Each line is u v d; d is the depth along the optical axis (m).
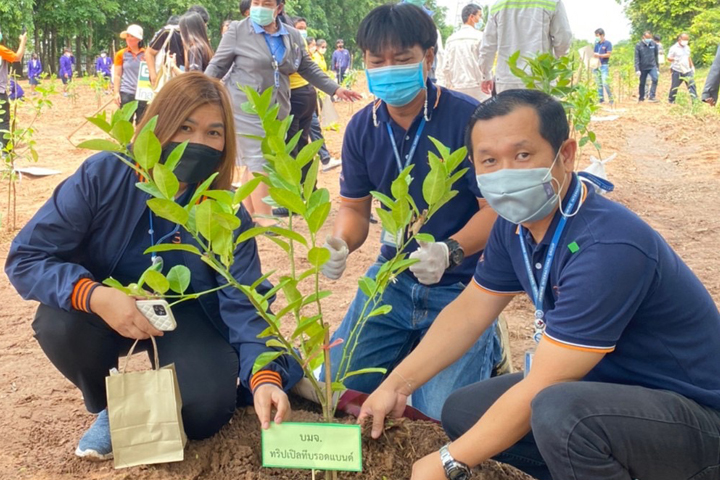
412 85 2.73
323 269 2.58
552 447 1.94
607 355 2.10
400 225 1.97
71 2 36.66
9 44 34.41
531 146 1.95
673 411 1.95
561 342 1.96
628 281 1.91
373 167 3.01
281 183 1.86
